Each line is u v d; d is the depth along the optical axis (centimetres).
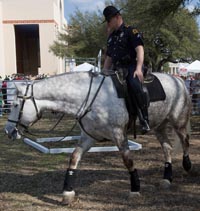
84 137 559
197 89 1820
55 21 4375
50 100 528
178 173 696
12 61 4216
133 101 533
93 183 652
